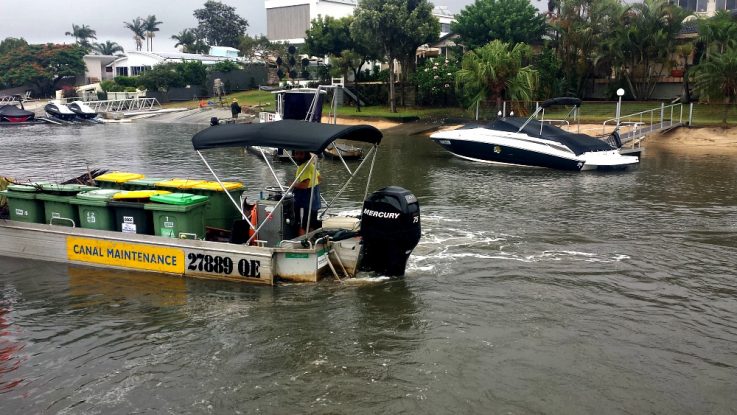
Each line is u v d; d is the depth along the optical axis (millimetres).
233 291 8914
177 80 68250
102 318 8055
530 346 7156
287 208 9664
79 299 8695
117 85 69562
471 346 7145
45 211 10508
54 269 9961
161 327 7738
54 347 7242
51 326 7828
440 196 17062
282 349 7094
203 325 7781
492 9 46531
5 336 7551
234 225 9648
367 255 9477
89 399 6105
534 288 9102
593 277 9617
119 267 9906
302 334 7480
